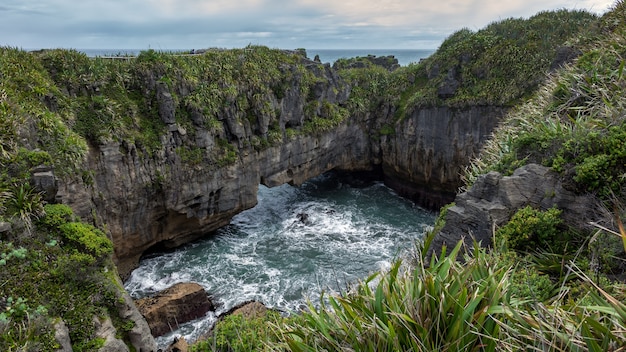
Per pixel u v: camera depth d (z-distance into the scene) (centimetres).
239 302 1975
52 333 957
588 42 1908
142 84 2302
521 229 888
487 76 3234
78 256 1182
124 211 2147
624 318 412
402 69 4128
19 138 1389
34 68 1969
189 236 2588
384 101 3722
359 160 3806
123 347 1077
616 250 747
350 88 3669
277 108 2917
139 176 2162
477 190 1054
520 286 671
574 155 947
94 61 2217
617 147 867
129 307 1193
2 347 886
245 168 2695
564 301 684
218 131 2505
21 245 1150
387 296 537
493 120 3066
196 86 2458
